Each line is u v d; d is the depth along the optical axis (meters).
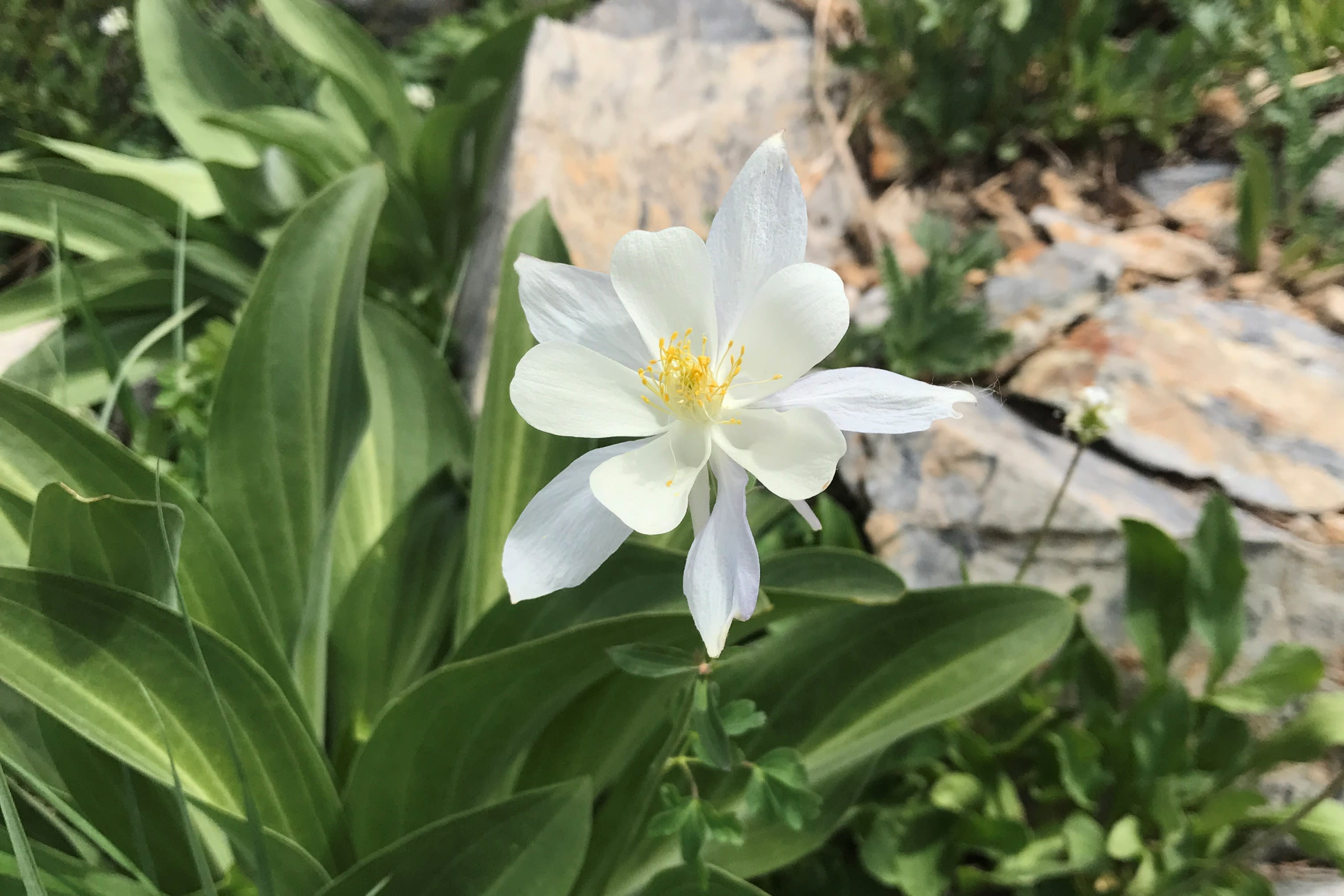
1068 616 0.22
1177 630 0.28
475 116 0.45
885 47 0.47
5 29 0.54
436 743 0.20
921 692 0.22
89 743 0.20
